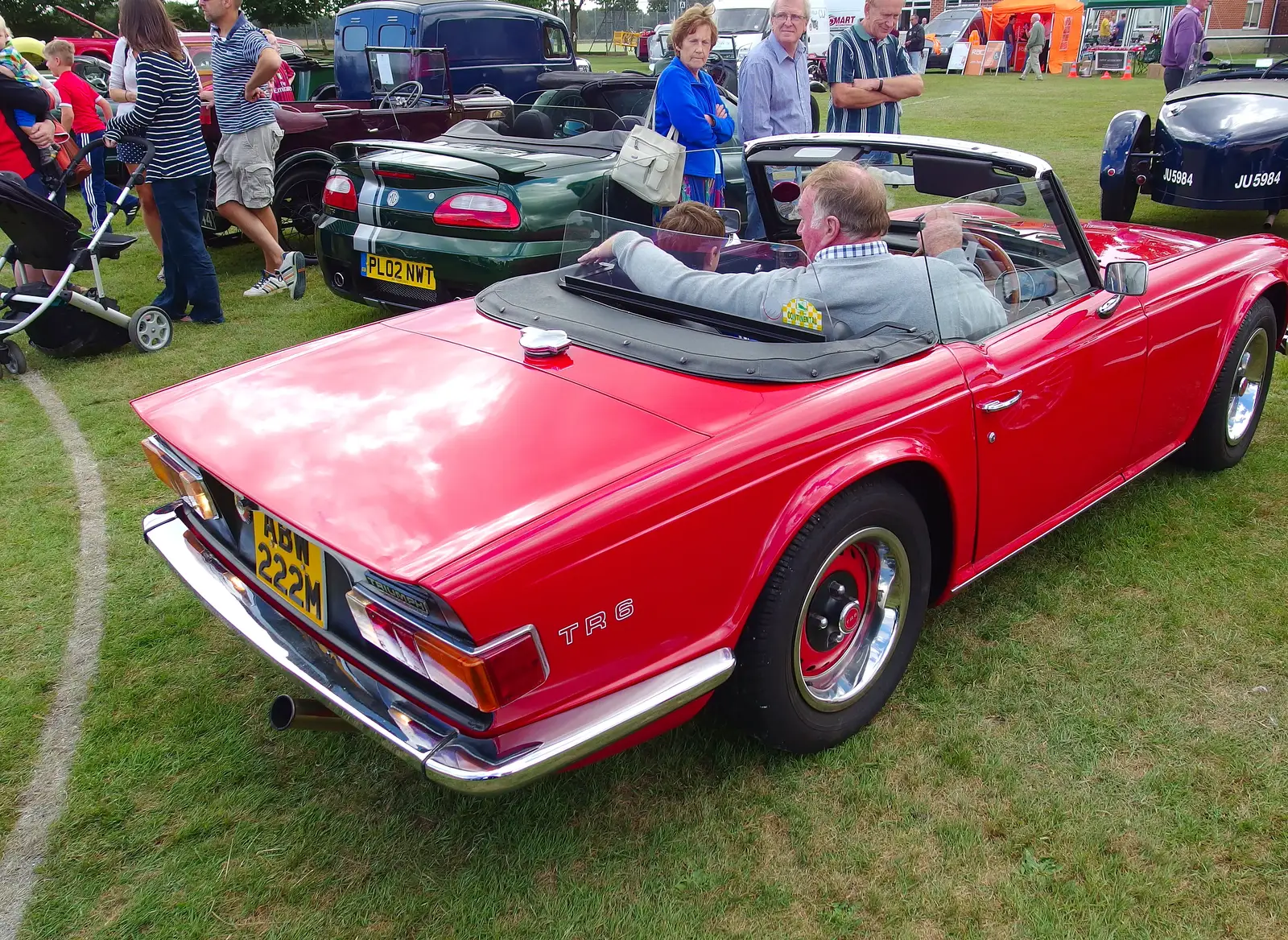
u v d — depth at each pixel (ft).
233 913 6.59
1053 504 9.46
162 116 17.42
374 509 5.96
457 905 6.60
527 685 5.63
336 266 16.88
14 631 9.75
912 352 7.73
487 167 14.84
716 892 6.67
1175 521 11.34
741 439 6.53
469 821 7.30
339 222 16.52
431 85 25.88
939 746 7.95
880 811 7.31
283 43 55.11
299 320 19.80
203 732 8.33
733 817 7.30
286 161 23.81
